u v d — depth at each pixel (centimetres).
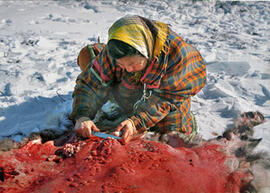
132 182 232
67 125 341
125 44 269
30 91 467
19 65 576
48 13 1023
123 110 354
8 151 267
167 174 242
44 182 236
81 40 766
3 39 739
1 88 483
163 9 1158
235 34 898
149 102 316
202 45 769
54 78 523
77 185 229
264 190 252
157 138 313
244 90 506
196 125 367
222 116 425
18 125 368
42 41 729
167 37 297
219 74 574
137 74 318
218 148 289
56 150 274
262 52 726
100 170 244
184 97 322
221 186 243
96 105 350
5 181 235
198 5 1216
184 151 282
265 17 1120
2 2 1138
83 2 1189
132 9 1120
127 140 298
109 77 334
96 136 300
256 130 373
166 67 302
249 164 274
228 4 1253
